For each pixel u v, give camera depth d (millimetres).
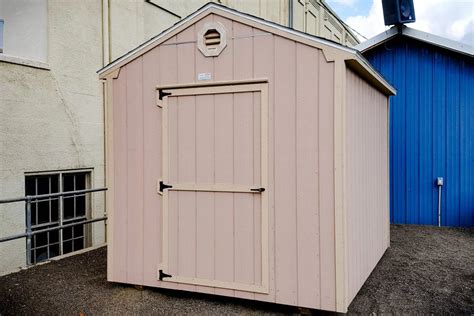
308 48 4168
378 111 6238
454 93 9047
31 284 5004
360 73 4918
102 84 7547
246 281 4367
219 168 4488
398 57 9547
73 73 6984
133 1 8266
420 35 9102
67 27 6883
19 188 6074
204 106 4555
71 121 6938
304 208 4164
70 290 4859
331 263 4062
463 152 8961
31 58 6617
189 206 4598
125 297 4680
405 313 4273
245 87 4383
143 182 4812
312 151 4148
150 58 4789
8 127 5926
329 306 4059
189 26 4621
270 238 4281
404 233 8242
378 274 5539
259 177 4332
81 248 7395
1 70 5840
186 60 4633
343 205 4035
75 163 7012
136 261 4840
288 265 4215
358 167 4875
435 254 6562
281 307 4434
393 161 9523
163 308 4402
